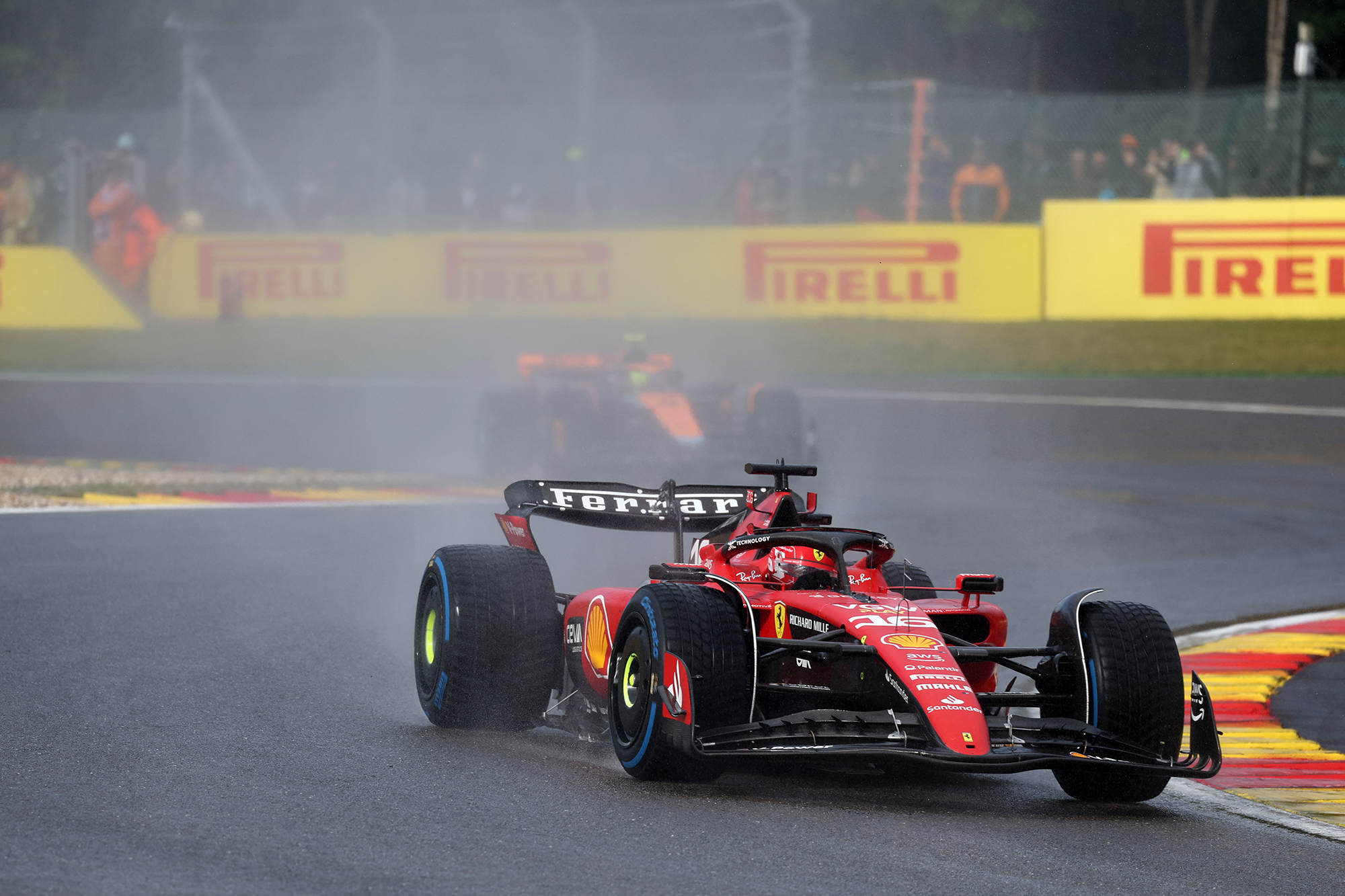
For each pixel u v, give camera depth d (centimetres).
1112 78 16575
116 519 4800
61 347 10300
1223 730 2756
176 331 10644
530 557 2538
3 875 1634
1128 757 2102
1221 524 5216
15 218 11294
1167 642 2194
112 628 3234
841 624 2152
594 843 1836
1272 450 6762
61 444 7138
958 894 1688
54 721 2417
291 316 10712
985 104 11069
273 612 3528
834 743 2012
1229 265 9131
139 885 1622
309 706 2644
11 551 4116
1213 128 11194
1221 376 8488
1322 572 4441
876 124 11575
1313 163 9994
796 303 9656
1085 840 1973
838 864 1783
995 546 4772
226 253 10806
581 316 9975
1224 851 1955
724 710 2092
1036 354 8938
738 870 1747
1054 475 6194
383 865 1723
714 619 2116
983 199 10175
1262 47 16025
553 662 2477
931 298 9475
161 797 2000
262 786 2072
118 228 11188
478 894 1628
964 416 7625
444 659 2450
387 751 2317
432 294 10269
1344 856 1959
